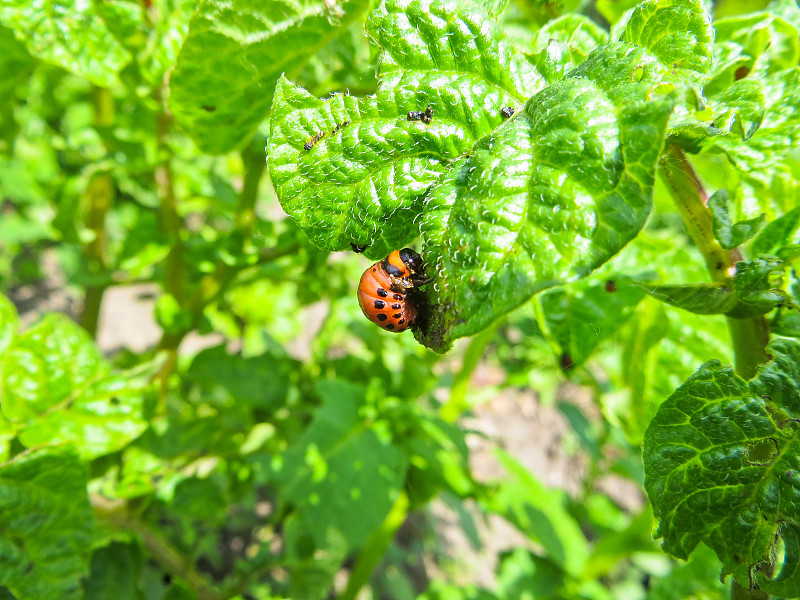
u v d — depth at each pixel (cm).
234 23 8
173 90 8
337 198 6
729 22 9
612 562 19
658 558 28
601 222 5
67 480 9
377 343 16
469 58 6
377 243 6
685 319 11
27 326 29
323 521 13
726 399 6
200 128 9
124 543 12
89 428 10
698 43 6
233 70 8
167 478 14
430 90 6
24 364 10
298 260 14
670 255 11
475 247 5
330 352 24
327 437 14
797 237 7
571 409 24
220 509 14
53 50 10
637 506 33
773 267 6
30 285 32
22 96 19
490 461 32
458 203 5
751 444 6
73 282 16
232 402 16
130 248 15
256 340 25
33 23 10
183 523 16
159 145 14
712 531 6
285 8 8
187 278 16
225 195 17
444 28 6
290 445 15
